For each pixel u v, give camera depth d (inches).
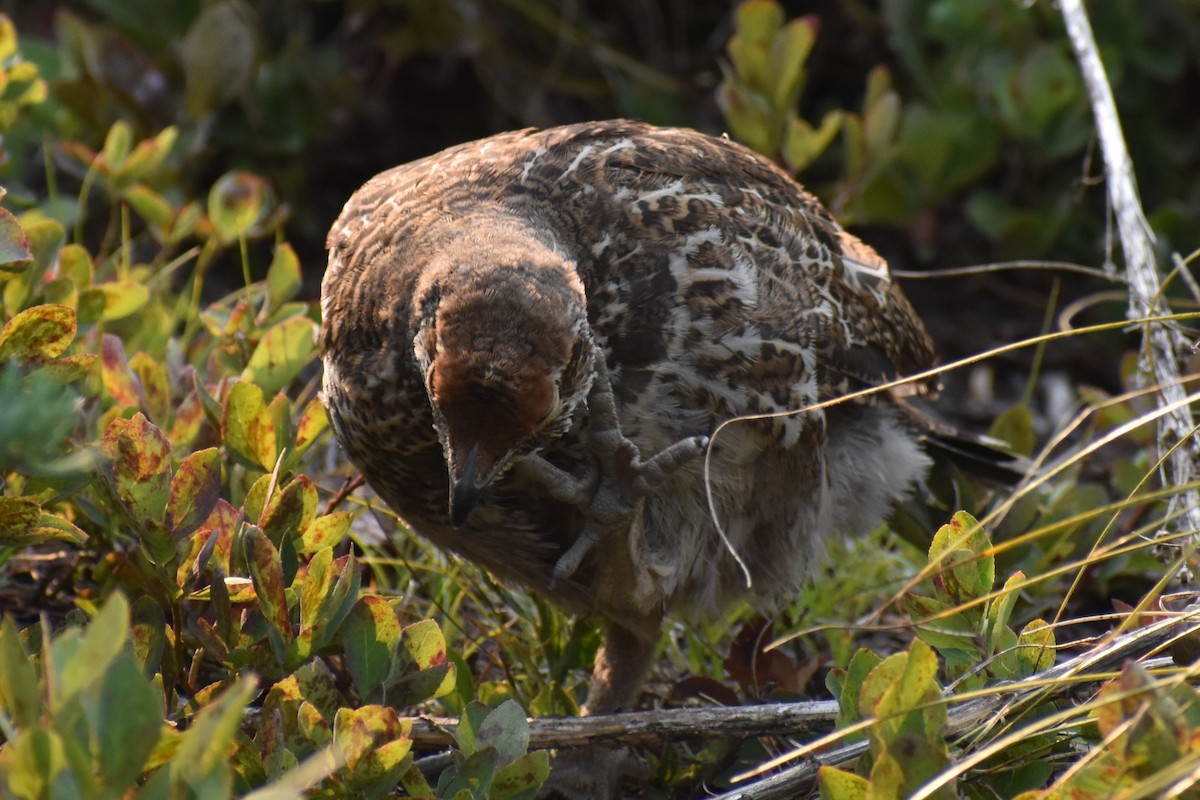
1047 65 440.5
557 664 289.0
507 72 486.9
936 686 191.6
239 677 218.5
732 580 280.4
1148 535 307.1
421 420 250.5
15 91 333.4
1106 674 197.5
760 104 393.4
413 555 310.5
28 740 144.2
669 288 256.2
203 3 448.5
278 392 299.9
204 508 225.3
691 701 286.4
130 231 422.0
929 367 337.4
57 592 277.0
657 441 256.5
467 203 261.7
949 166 453.1
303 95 448.8
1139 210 303.0
